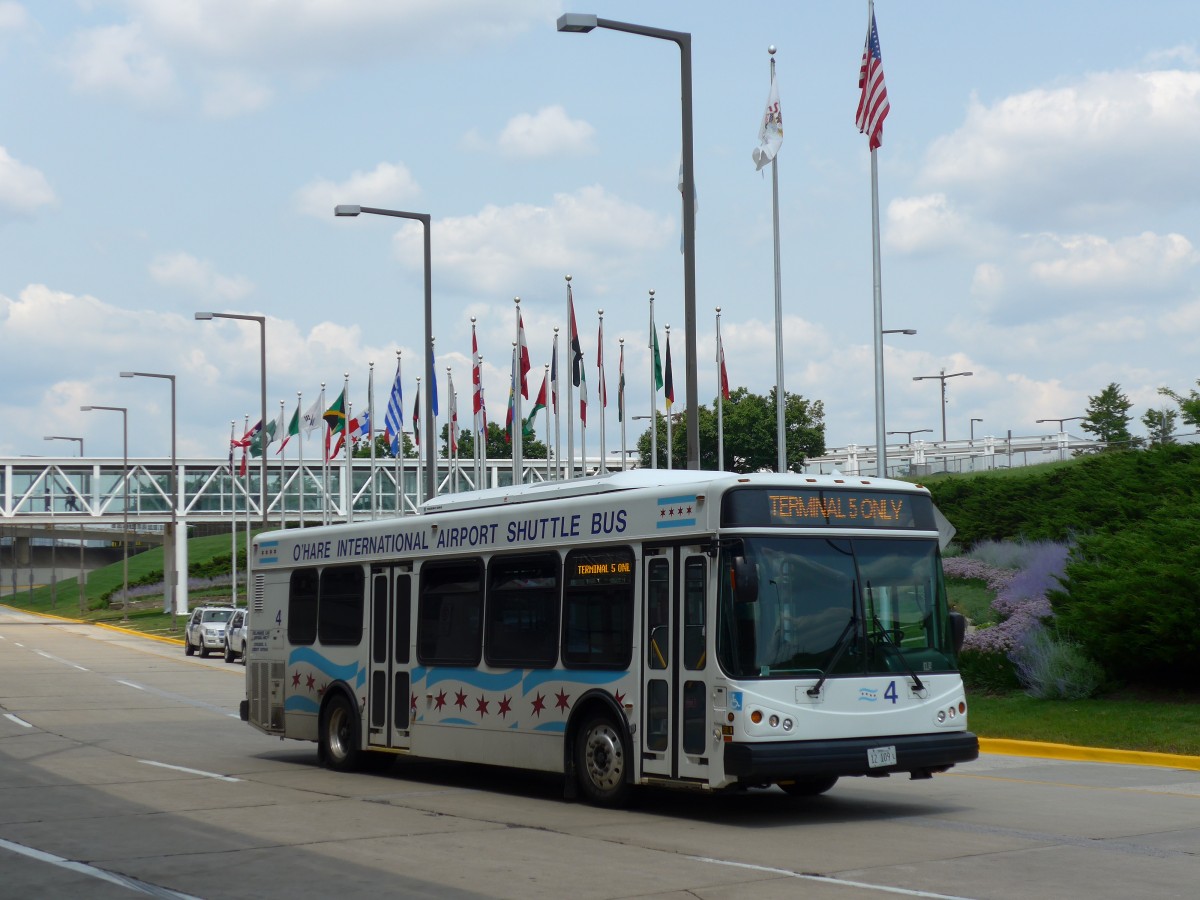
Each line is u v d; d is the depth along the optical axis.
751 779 12.37
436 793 15.70
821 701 12.69
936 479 45.88
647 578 13.57
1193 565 21.11
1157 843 11.45
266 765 19.06
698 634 12.87
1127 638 21.11
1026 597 27.61
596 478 14.87
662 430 78.69
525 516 15.38
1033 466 44.88
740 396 78.06
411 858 11.02
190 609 90.69
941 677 13.45
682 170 21.27
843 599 13.08
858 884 9.67
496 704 15.52
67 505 86.25
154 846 11.83
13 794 15.63
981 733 20.12
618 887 9.66
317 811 14.05
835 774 12.70
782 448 31.08
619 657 13.82
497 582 15.74
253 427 63.88
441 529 16.78
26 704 31.28
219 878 10.30
